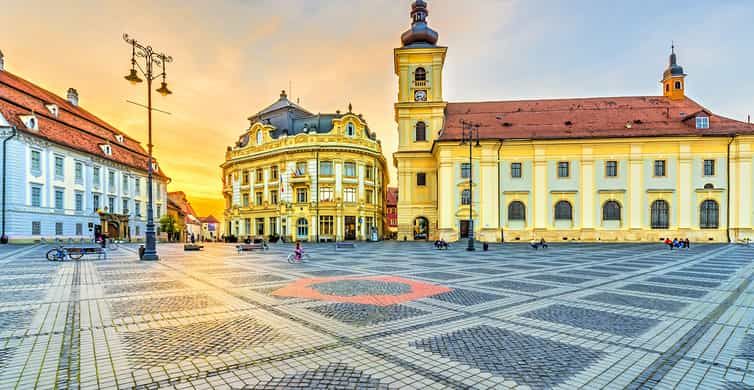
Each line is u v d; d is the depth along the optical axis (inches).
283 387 187.3
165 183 2802.7
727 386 192.2
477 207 1830.7
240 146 2586.1
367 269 688.4
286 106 2442.2
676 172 1750.7
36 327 290.4
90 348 243.1
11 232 1587.1
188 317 322.0
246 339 262.1
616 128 1841.8
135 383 191.5
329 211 2172.7
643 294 438.0
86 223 1975.9
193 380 195.2
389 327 294.4
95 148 2103.8
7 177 1584.6
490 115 2033.7
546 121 1940.2
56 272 629.6
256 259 924.6
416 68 2048.5
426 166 2025.1
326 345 250.5
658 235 1744.6
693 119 1776.6
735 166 1717.5
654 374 206.8
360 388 186.2
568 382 195.6
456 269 689.0
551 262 829.8
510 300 400.2
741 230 1683.1
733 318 326.6
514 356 232.5
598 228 1782.7
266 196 2335.1
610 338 269.3
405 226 2018.9
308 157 2190.0
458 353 237.1
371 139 2399.1
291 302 385.1
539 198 1815.9
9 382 191.9
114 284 500.1
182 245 1932.8
